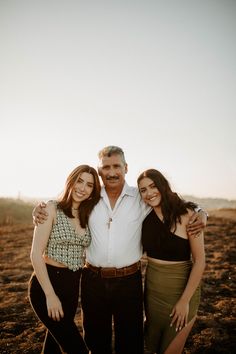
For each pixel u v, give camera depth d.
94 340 3.06
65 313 2.86
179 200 2.98
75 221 3.06
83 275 3.17
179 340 2.87
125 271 3.02
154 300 3.01
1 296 6.45
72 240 2.94
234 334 4.49
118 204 3.10
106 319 3.06
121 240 3.02
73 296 2.92
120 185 3.22
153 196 2.95
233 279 7.30
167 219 2.91
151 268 3.09
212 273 7.84
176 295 2.92
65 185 3.07
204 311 5.44
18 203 32.97
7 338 4.53
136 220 3.11
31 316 5.38
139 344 2.99
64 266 2.91
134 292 3.01
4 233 16.22
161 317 2.96
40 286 2.88
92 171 3.08
